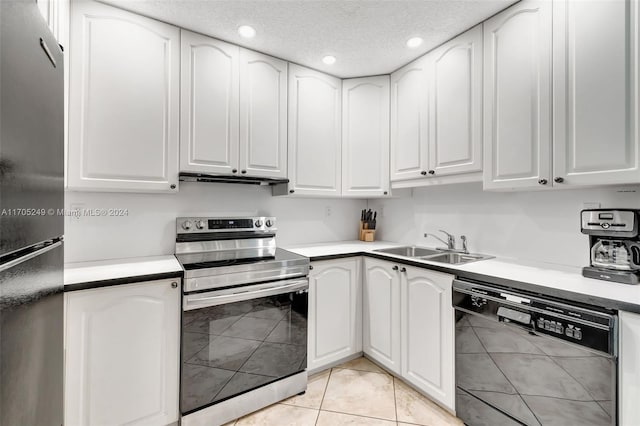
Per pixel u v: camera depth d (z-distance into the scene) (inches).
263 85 83.4
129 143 65.5
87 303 52.2
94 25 61.9
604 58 49.9
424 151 83.9
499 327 55.2
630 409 40.5
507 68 63.8
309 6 64.4
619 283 50.9
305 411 68.8
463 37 73.4
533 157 59.4
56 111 38.3
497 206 79.6
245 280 66.7
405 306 75.0
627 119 47.6
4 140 23.6
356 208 117.5
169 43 70.2
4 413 23.8
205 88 74.5
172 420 59.9
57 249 39.0
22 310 27.4
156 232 78.7
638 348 39.9
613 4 48.9
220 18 68.5
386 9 65.3
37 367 31.3
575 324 45.1
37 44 31.1
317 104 93.8
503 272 59.5
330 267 83.0
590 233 54.4
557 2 55.7
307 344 78.5
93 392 52.8
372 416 66.9
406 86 89.6
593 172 51.4
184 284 60.1
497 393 55.6
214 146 75.5
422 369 70.6
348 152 98.5
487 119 67.5
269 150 84.4
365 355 91.3
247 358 67.4
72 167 60.0
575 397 45.6
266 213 96.8
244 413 66.9
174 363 60.1
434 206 96.0
